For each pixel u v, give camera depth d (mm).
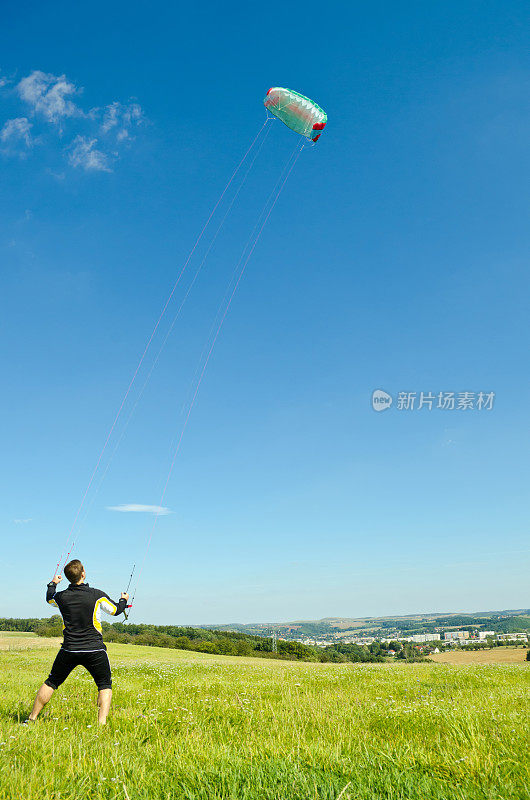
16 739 5328
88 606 7074
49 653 31094
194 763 4375
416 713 7227
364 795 3570
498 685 13062
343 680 14047
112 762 4383
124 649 52906
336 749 4750
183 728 6355
